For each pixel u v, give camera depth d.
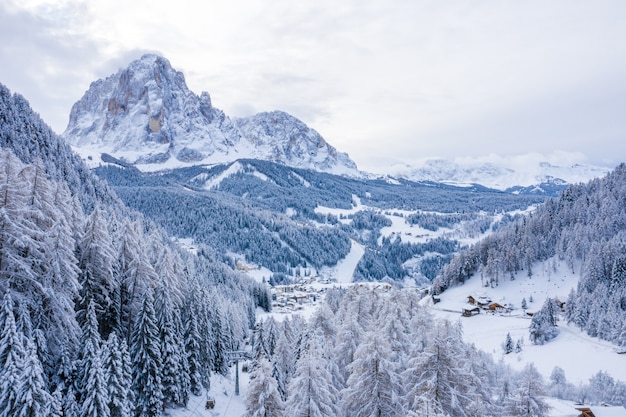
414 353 43.19
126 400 36.12
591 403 79.50
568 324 125.12
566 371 96.62
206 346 61.28
